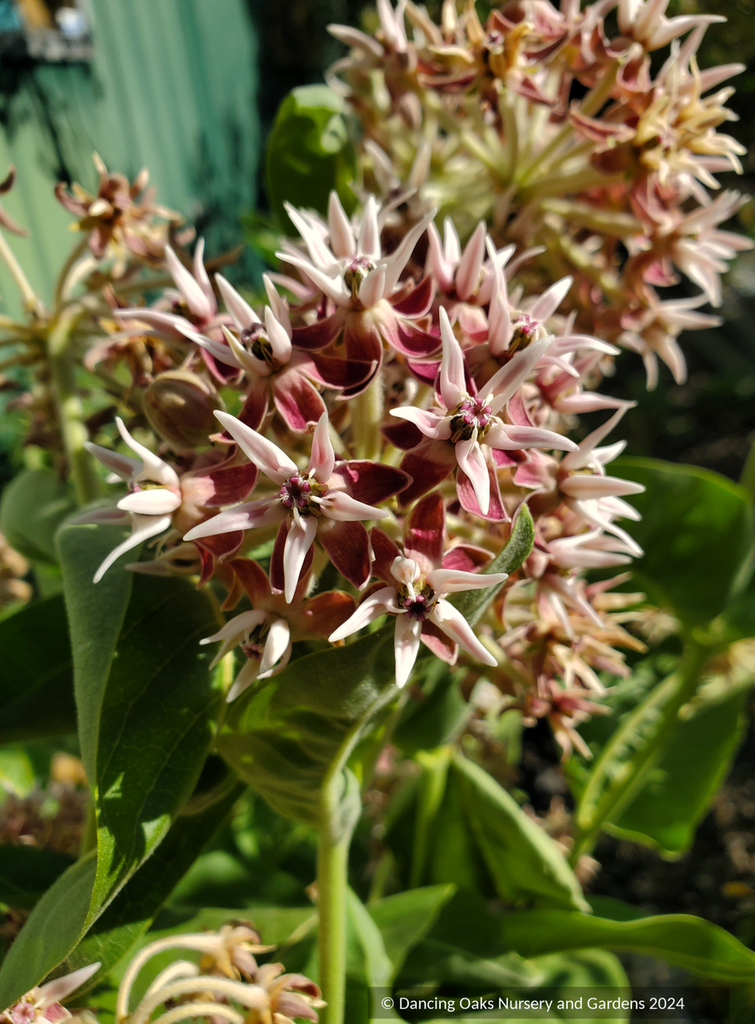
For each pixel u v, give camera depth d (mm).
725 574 208
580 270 166
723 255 169
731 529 204
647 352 172
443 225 165
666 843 242
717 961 168
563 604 139
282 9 845
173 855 127
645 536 211
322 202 195
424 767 196
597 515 119
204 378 123
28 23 437
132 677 108
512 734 274
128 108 535
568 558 123
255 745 116
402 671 94
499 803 188
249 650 103
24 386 259
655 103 146
